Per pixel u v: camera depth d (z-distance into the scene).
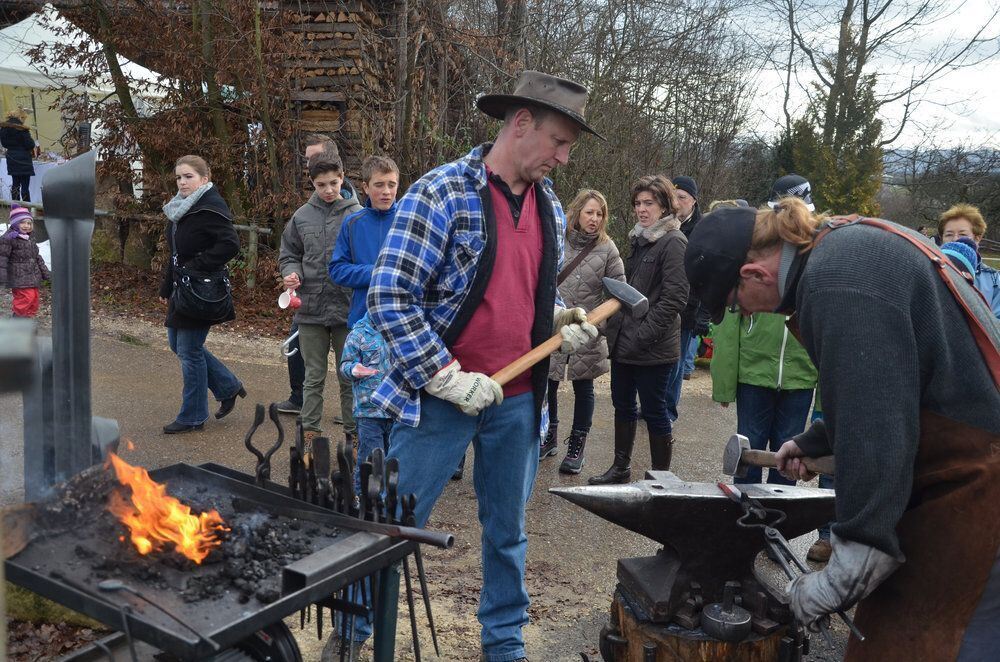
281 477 4.38
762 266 1.78
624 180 12.02
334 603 1.99
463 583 3.31
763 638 2.12
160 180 9.48
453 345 2.40
